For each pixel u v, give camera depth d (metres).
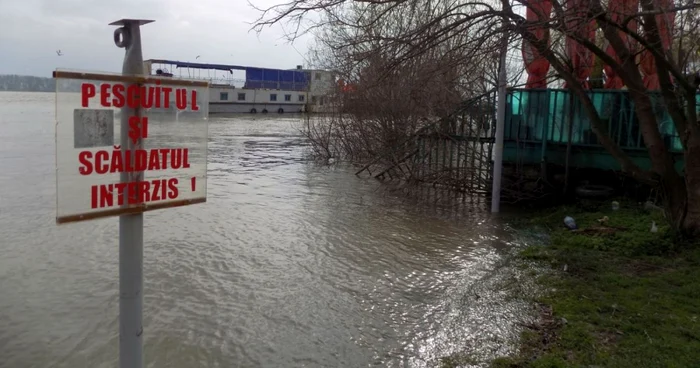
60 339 5.06
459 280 6.77
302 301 6.07
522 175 11.38
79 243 8.16
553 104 10.90
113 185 2.51
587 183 10.80
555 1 6.93
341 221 10.09
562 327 5.11
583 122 10.59
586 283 6.31
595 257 7.33
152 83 2.61
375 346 4.96
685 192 7.56
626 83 7.73
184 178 2.80
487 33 7.35
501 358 4.61
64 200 2.32
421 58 8.74
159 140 2.68
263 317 5.61
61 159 2.30
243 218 10.16
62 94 2.29
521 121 11.27
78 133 2.36
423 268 7.29
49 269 7.00
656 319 5.09
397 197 12.55
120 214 2.54
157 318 5.52
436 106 13.09
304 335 5.20
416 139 13.47
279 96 59.03
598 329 5.00
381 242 8.64
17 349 4.85
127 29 2.56
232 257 7.68
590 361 4.37
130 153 2.56
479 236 9.00
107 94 2.46
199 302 5.98
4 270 6.93
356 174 15.84
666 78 7.51
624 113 10.20
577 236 8.33
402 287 6.55
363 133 17.06
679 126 7.62
